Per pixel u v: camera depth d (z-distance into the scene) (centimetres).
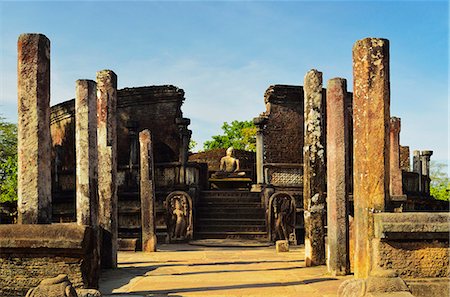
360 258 748
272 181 2128
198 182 2145
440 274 690
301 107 2528
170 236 1819
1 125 3130
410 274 688
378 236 695
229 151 2755
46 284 559
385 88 767
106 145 1109
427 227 682
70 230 699
